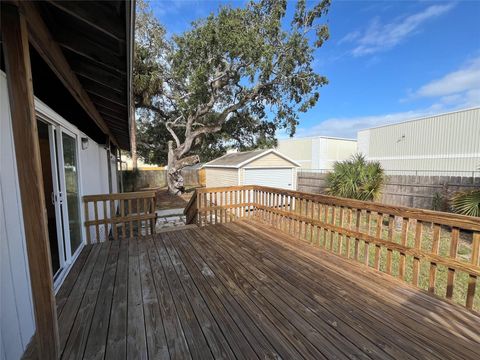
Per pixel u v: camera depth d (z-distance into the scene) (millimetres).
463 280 3557
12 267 1619
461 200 5586
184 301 2207
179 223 7566
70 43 1986
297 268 2904
